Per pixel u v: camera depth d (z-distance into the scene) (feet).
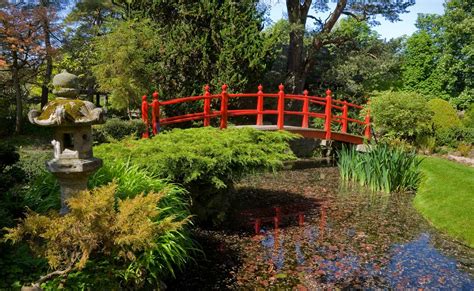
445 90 69.51
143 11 37.73
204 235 19.56
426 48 70.28
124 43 31.27
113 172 15.51
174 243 13.25
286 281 15.08
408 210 25.23
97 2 51.19
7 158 14.71
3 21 36.32
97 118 11.43
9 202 13.15
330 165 41.57
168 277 14.46
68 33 46.70
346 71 51.80
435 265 16.93
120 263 11.85
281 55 57.06
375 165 30.30
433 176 30.07
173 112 37.45
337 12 51.88
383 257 17.67
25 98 48.39
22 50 37.83
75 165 11.43
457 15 66.49
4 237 10.30
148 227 10.27
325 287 14.73
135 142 20.04
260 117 33.55
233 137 20.58
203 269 15.80
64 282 10.50
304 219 22.98
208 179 18.80
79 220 9.96
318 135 36.35
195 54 37.37
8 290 9.95
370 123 38.83
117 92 31.63
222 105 30.60
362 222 22.66
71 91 11.84
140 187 14.92
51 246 9.95
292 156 21.30
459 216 21.88
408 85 72.02
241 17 39.11
